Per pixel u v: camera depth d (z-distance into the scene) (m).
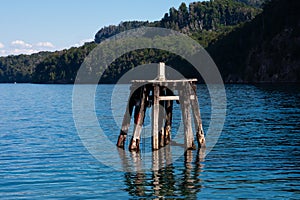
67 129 30.77
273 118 33.44
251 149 20.78
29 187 14.88
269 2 136.25
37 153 21.03
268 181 15.10
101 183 15.21
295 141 22.75
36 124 35.16
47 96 91.31
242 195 13.64
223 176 15.81
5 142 24.94
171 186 14.70
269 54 115.56
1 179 15.94
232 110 41.16
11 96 94.25
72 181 15.53
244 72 121.94
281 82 106.56
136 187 14.66
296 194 13.70
